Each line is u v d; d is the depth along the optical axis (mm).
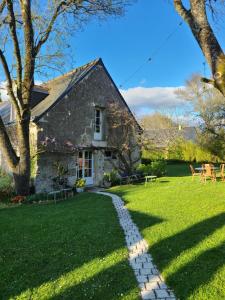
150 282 4430
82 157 17641
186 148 34938
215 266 4816
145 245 5980
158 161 21578
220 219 7383
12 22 11859
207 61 2990
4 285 4484
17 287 4406
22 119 12898
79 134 17188
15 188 13727
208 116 30266
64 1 12609
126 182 18422
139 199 11234
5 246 6172
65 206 10891
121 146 19438
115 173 18109
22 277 4711
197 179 17156
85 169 17781
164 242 6020
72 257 5422
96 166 18312
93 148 17812
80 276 4664
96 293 4152
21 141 13148
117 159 19578
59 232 7008
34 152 15242
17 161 13547
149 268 4906
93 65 18172
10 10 11719
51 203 12234
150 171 20234
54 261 5277
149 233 6660
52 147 15742
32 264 5188
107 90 19062
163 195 11547
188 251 5469
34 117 15094
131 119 19500
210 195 10789
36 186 15195
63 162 16484
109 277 4598
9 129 17688
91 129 17938
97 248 5848
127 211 9203
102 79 18797
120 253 5535
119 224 7602
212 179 15461
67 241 6309
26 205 11906
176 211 8617
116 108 19078
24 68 12648
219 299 3914
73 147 16688
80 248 5871
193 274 4605
